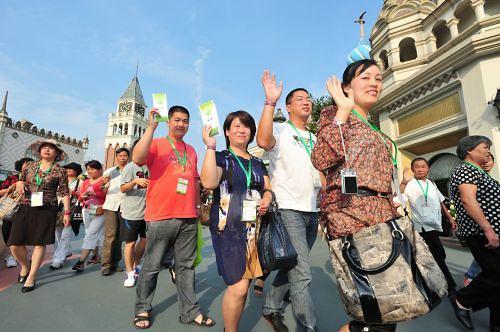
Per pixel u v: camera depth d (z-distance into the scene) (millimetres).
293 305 2201
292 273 2246
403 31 10836
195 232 2848
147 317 2553
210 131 2236
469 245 2564
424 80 8602
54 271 4387
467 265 4695
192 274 2766
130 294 3357
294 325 2557
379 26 11789
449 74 7836
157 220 2660
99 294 3344
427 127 8570
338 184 1560
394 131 10117
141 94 58562
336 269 1450
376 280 1298
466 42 7117
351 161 1508
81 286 3635
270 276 4340
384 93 10352
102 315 2746
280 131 2686
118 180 4477
